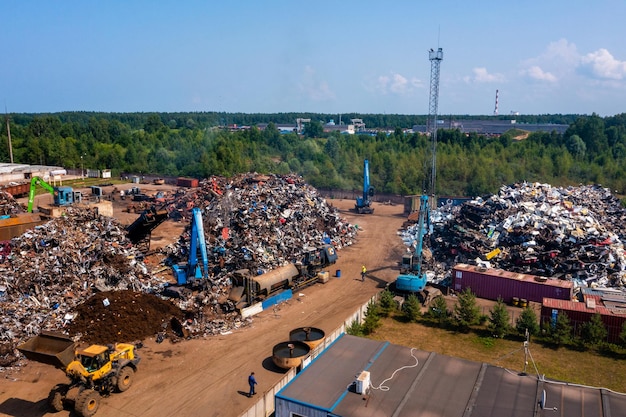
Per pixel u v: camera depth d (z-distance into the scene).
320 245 70.44
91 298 43.66
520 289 51.81
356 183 139.25
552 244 60.22
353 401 26.69
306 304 50.91
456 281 55.56
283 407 27.14
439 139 177.25
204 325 44.22
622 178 136.88
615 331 42.00
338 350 33.00
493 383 28.70
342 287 56.75
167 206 91.50
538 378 29.27
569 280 55.41
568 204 76.56
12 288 43.28
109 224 59.44
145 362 37.53
